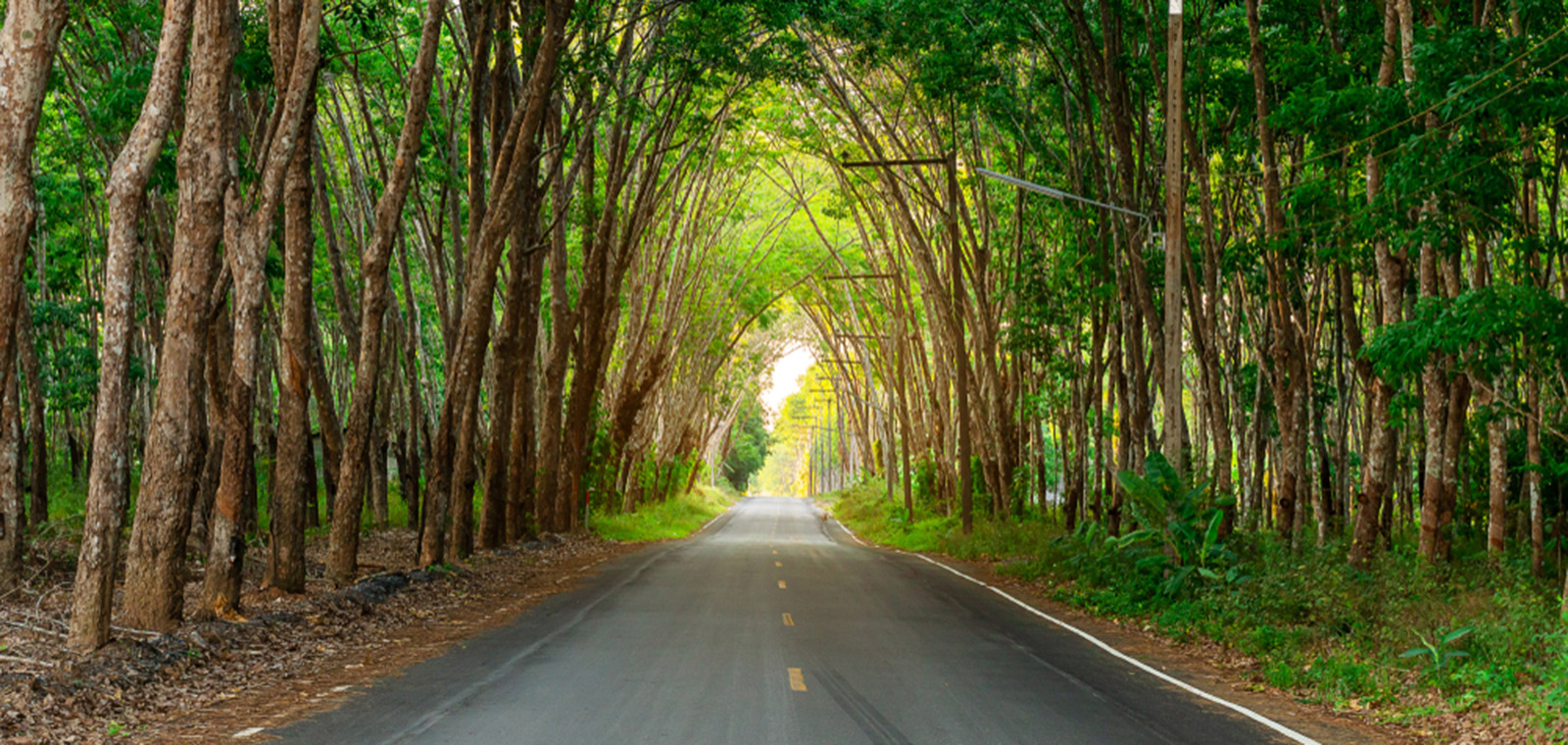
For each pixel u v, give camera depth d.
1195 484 20.42
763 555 32.50
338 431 30.27
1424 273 15.82
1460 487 27.45
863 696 10.06
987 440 40.94
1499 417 16.94
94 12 19.55
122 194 11.33
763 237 57.56
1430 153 14.41
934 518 47.53
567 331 34.66
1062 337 33.72
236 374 13.85
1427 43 14.39
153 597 12.33
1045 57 28.44
